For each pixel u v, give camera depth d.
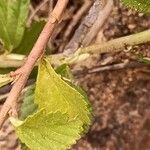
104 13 0.21
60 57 0.18
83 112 0.13
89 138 0.29
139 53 0.20
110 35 0.25
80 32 0.22
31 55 0.12
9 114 0.11
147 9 0.14
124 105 0.28
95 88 0.28
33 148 0.12
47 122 0.11
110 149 0.29
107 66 0.26
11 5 0.18
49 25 0.12
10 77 0.12
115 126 0.29
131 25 0.24
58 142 0.12
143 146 0.29
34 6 0.27
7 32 0.18
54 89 0.13
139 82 0.27
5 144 0.29
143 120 0.29
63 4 0.13
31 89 0.19
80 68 0.27
